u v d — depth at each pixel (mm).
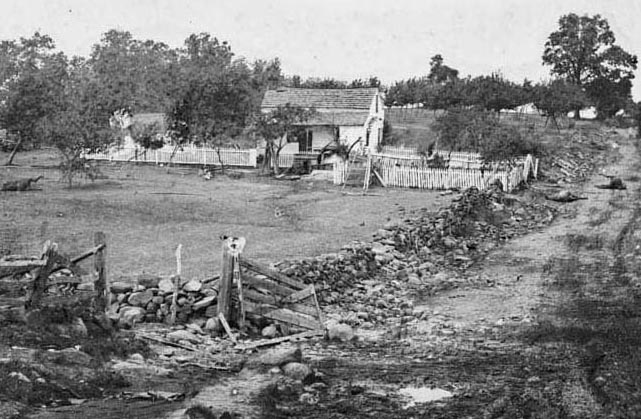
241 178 51375
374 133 66250
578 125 102062
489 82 94375
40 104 53844
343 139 62562
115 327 16234
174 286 18078
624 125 109500
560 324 19906
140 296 17938
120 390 12859
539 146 59750
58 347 14164
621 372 15469
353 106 64250
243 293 17812
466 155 57062
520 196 45281
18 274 15633
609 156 71500
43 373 12594
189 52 137875
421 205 38531
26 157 61969
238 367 14922
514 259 29422
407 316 20703
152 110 86188
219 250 24891
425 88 102062
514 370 15523
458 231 33375
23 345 13883
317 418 12234
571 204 44531
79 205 34219
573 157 67562
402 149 65125
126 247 24953
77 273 16312
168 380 13688
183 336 16500
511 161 50156
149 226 29328
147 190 41906
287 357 15188
